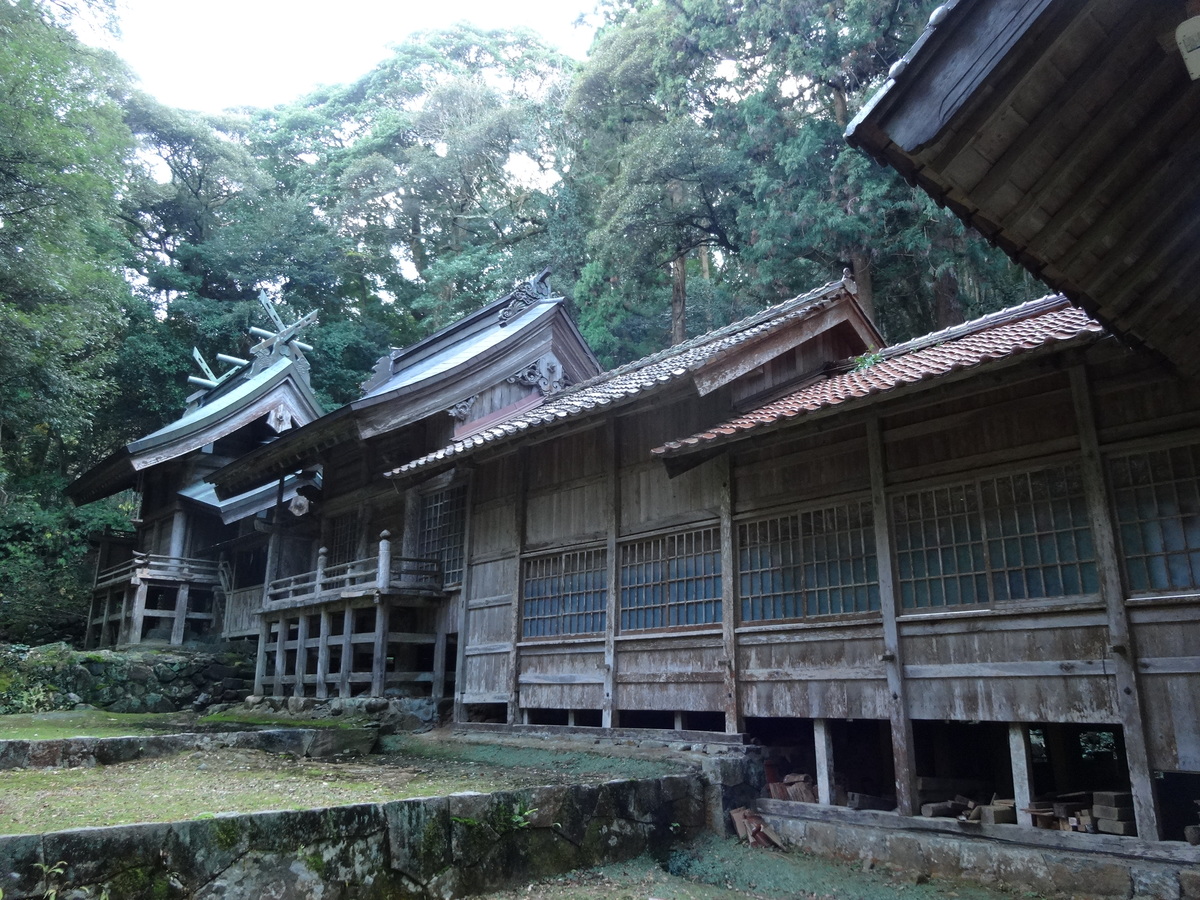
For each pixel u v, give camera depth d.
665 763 8.62
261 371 22.75
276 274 39.25
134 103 36.22
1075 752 9.04
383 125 44.47
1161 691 6.35
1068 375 7.22
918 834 7.31
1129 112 4.14
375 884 5.48
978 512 7.63
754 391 10.41
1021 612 7.14
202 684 17.16
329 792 6.63
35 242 17.12
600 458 11.41
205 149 38.69
